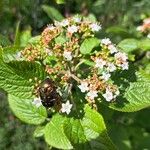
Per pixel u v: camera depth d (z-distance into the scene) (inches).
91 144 6.0
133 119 10.6
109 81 6.4
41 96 5.9
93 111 6.0
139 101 6.3
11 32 11.6
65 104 6.0
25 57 6.4
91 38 6.9
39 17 11.4
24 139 11.3
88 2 13.2
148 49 8.2
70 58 6.3
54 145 5.9
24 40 8.2
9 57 6.5
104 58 6.3
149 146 10.6
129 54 7.8
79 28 6.6
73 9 13.1
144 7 13.5
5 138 11.3
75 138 5.9
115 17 13.1
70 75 6.3
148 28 9.6
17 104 6.7
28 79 6.1
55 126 6.1
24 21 11.2
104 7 13.3
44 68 6.4
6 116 11.5
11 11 10.8
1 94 10.8
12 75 6.1
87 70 6.6
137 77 6.5
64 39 6.9
